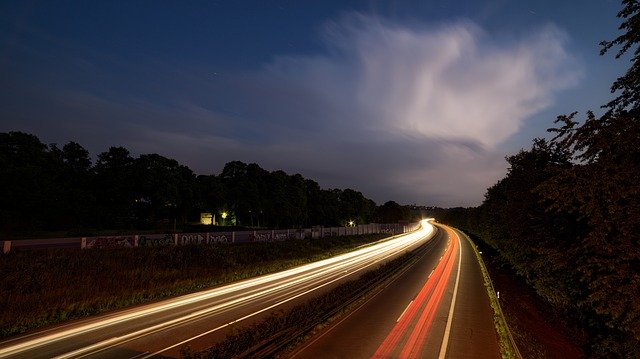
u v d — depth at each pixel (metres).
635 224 9.62
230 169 93.56
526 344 16.50
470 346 16.17
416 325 19.08
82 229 52.06
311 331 17.27
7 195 45.38
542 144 22.22
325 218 116.44
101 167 65.25
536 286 22.30
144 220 67.00
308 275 36.78
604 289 10.20
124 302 23.02
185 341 16.08
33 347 15.25
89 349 15.05
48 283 22.81
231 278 33.44
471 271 40.06
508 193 24.73
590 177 10.41
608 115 11.22
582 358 15.84
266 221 94.31
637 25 10.39
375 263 47.12
